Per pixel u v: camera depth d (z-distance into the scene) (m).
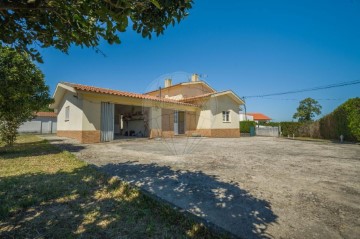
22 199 2.89
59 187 3.40
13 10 1.76
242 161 5.79
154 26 2.26
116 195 3.08
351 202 2.83
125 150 7.95
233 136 17.77
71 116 12.25
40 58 2.26
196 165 5.16
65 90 13.39
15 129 8.22
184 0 2.21
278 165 5.24
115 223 2.28
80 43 2.10
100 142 11.05
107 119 11.52
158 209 2.59
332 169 4.81
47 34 2.07
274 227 2.15
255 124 26.38
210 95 10.28
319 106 39.12
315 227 2.16
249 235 1.98
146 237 2.01
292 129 21.25
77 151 7.53
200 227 2.13
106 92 10.82
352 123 11.42
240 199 2.90
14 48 2.19
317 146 10.26
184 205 2.67
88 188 3.37
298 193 3.16
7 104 6.25
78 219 2.37
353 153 7.59
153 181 3.73
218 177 4.03
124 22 1.49
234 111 18.09
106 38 1.96
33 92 7.12
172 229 2.16
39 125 24.84
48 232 2.10
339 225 2.20
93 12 1.54
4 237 2.01
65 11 1.66
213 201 2.82
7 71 5.88
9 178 3.88
